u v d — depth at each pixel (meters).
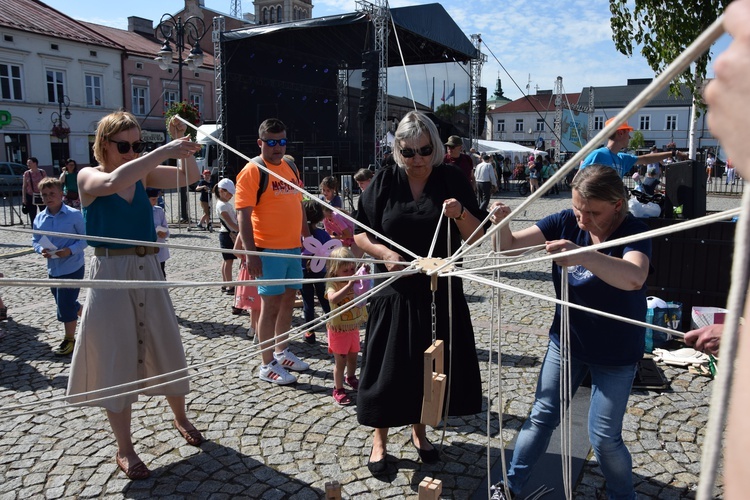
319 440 3.61
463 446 3.51
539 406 2.73
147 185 3.38
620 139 5.93
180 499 3.00
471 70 18.34
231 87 15.77
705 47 0.70
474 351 3.06
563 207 18.92
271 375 4.52
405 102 19.12
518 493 2.81
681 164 5.86
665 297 5.87
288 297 4.66
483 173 12.98
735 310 0.51
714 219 1.34
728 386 0.52
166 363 3.27
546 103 60.72
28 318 6.51
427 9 14.82
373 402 2.94
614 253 2.45
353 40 15.16
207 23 43.56
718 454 0.52
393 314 2.96
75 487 3.11
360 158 16.34
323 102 17.23
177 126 3.19
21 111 28.41
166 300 3.26
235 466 3.32
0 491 3.07
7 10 28.75
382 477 3.19
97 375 3.04
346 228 6.11
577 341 2.58
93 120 31.48
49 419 3.91
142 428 3.77
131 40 35.31
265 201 4.33
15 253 10.77
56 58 29.47
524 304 6.70
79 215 5.36
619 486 2.64
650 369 4.53
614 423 2.54
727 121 0.53
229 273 7.57
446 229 2.96
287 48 16.12
